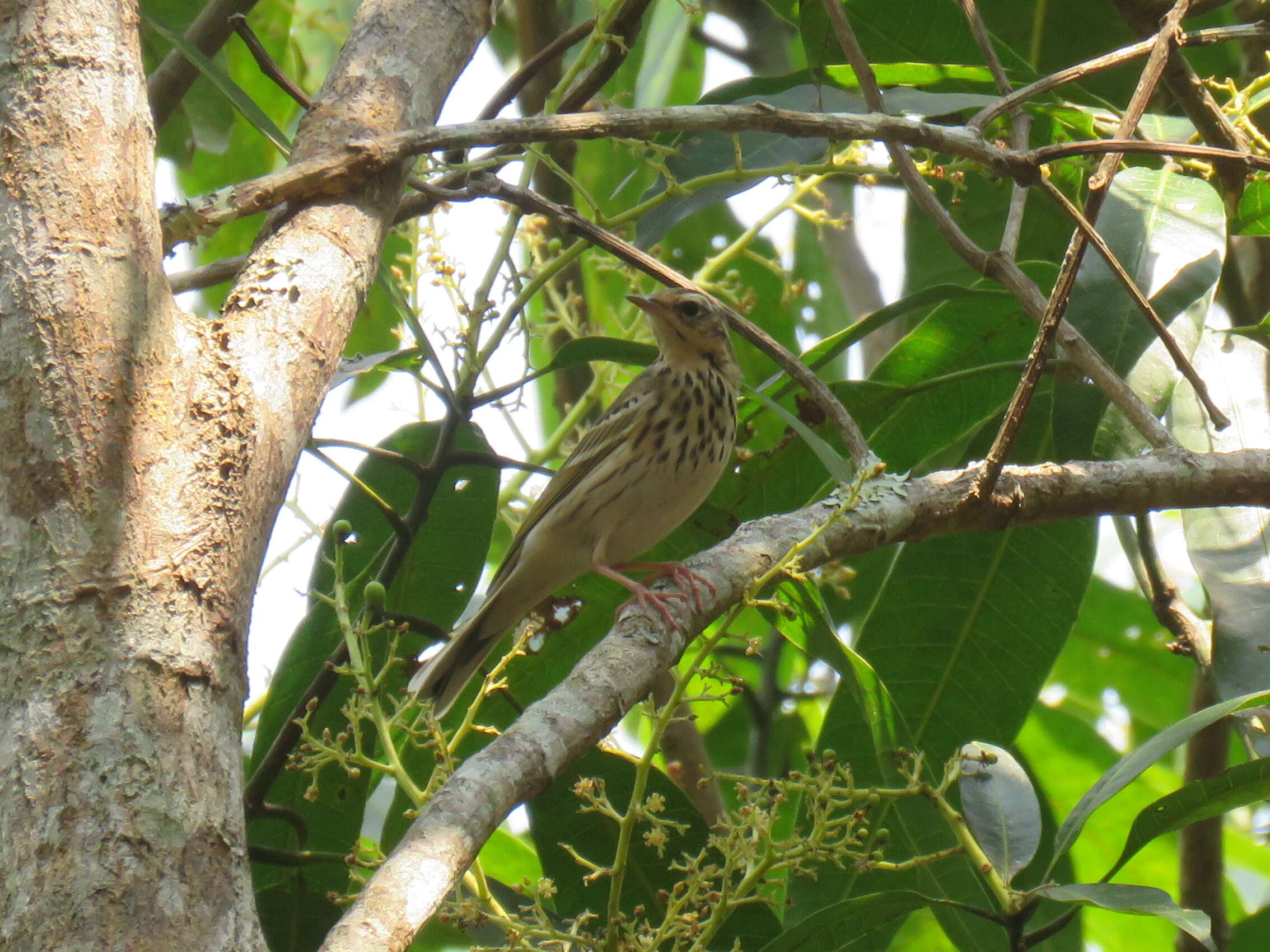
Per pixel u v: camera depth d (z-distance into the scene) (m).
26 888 4.20
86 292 5.17
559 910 8.95
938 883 9.22
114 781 4.39
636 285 12.38
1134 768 7.45
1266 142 10.63
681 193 9.46
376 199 6.79
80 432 4.95
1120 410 9.32
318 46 16.38
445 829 5.23
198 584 4.89
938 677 10.54
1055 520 8.55
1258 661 8.80
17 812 4.32
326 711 9.38
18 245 5.22
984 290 10.09
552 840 9.05
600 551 11.16
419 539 10.10
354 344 14.74
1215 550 9.30
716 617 7.75
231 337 5.65
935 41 11.82
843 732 9.66
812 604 8.23
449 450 9.30
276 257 6.22
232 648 4.91
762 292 15.78
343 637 9.01
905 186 10.12
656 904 8.91
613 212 13.49
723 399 11.60
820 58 10.28
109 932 4.14
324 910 9.20
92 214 5.33
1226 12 15.24
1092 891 7.02
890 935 8.82
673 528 11.54
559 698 6.45
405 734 8.39
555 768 5.90
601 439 11.49
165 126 13.48
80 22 5.70
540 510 11.66
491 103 10.65
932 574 10.56
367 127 7.03
